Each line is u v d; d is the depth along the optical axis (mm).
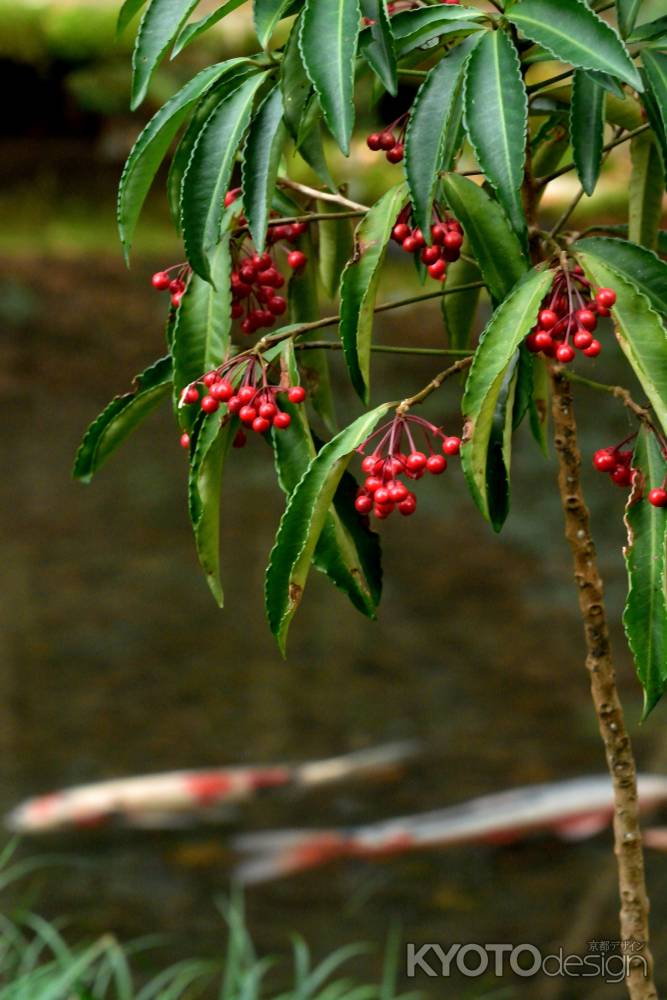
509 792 6914
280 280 2947
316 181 15688
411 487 12305
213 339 2844
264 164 2588
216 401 2682
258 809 6844
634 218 3195
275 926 5895
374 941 5773
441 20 2475
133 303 16219
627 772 3020
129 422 3184
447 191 2639
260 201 2574
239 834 6590
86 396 14680
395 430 2512
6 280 16406
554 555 10602
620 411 13070
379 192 15750
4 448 13312
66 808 6789
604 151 2793
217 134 2592
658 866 6215
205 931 5848
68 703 8078
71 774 7156
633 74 2275
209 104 2771
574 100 2666
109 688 8320
